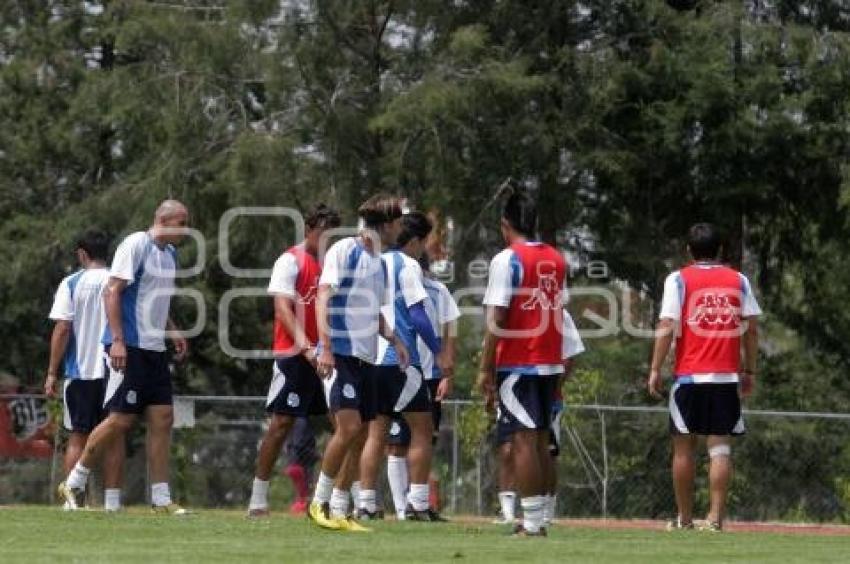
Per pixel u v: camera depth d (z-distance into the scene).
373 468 48.34
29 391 95.81
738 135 91.31
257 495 46.03
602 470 68.62
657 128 91.94
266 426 71.31
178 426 70.81
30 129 110.19
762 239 101.62
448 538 36.72
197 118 94.69
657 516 68.12
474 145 93.31
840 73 91.19
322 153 95.31
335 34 95.50
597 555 32.19
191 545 32.66
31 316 104.12
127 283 44.28
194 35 93.94
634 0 94.31
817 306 104.12
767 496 67.25
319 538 35.59
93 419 49.19
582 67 91.94
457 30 91.50
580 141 92.88
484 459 67.44
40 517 41.66
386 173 92.19
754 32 90.25
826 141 93.62
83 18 112.06
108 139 110.38
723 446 46.12
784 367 103.06
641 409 68.38
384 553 31.36
